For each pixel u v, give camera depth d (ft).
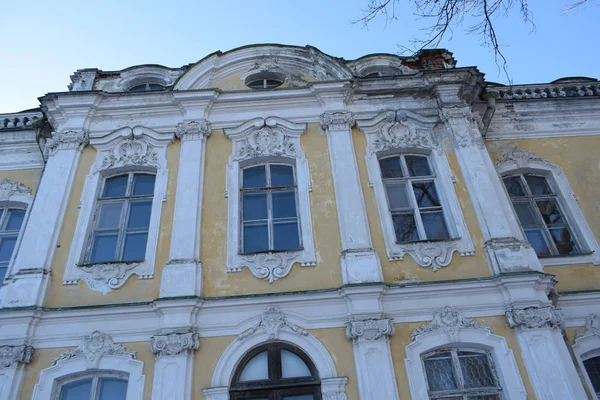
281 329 24.38
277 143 32.01
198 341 23.98
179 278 25.61
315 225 27.96
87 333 24.43
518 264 25.75
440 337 24.08
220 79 36.76
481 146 31.32
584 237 31.53
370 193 29.53
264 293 25.27
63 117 33.42
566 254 30.27
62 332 24.44
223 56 37.27
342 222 27.84
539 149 36.35
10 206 35.24
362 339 23.57
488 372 23.65
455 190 29.53
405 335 24.17
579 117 37.86
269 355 23.99
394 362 23.36
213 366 23.48
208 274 26.21
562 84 39.14
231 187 30.04
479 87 34.78
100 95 33.63
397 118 33.04
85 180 30.60
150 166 31.27
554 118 37.78
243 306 24.94
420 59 38.32
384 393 22.11
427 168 31.83
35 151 37.19
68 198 29.58
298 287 25.61
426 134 32.58
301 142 32.14
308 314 24.77
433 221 29.30
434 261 26.45
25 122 38.58
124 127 32.63
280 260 26.53
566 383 22.17
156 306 24.49
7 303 24.73
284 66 37.35
